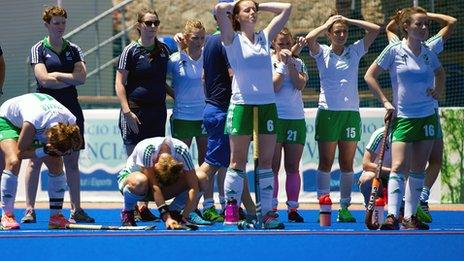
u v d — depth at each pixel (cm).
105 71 6003
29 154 3309
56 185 3369
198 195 3375
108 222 3831
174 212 3369
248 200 3628
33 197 3803
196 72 3941
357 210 4653
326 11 6097
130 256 2403
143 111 3759
